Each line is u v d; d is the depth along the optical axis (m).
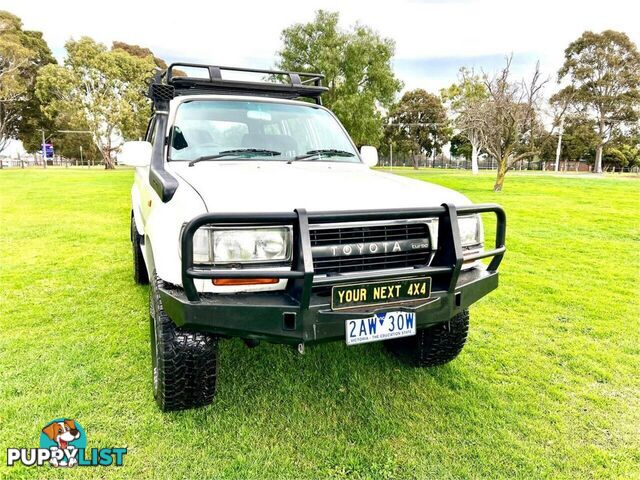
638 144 55.88
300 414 2.54
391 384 2.89
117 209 10.72
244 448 2.24
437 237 2.34
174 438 2.29
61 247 6.66
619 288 5.14
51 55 50.09
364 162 3.59
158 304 2.28
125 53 43.56
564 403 2.74
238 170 2.71
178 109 3.20
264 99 3.58
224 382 2.84
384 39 33.94
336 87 33.28
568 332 3.88
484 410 2.63
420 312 2.18
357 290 2.04
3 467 2.06
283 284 2.09
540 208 11.90
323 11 33.28
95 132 41.56
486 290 2.51
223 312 1.92
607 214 10.84
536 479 2.09
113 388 2.73
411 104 62.78
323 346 3.41
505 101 16.94
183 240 1.85
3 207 10.88
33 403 2.54
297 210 1.97
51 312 4.00
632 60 51.06
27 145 55.75
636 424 2.54
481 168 60.47
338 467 2.13
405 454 2.23
